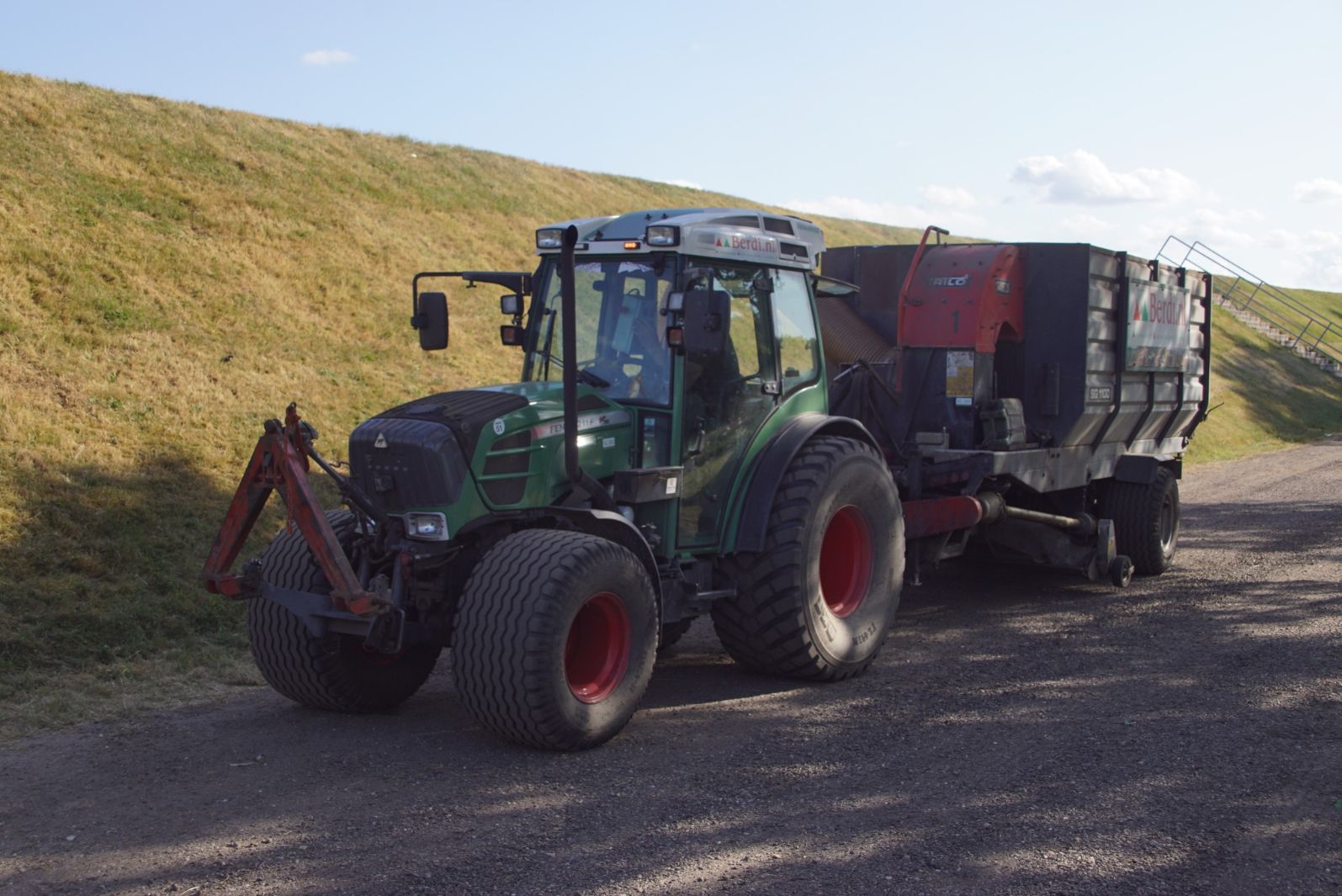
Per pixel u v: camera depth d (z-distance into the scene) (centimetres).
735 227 624
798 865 391
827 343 836
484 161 2459
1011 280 845
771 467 632
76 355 1010
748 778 481
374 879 378
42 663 636
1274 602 867
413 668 603
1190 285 1034
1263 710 577
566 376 534
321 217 1645
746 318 638
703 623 829
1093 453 918
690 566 614
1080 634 770
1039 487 845
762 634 623
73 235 1234
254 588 543
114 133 1580
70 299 1103
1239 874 385
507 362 1465
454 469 526
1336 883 378
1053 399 854
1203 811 441
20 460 820
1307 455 2211
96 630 679
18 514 760
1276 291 4428
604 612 534
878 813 440
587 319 617
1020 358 866
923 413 838
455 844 409
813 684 648
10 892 370
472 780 479
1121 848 406
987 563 1060
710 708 595
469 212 2019
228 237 1426
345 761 504
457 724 568
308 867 388
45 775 485
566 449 536
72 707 580
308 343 1257
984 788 467
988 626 800
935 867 389
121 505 819
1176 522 1030
